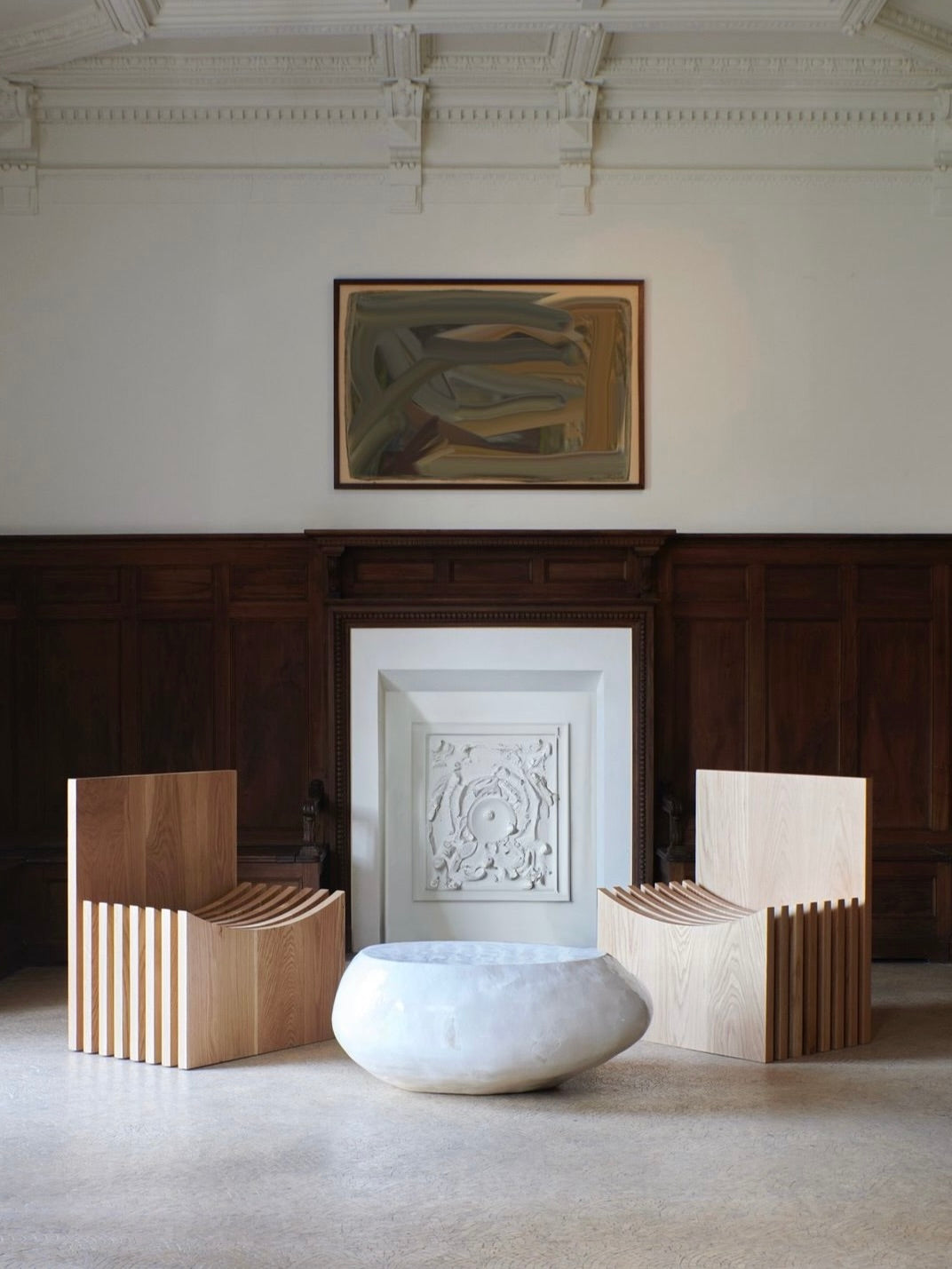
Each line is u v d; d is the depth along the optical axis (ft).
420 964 14.11
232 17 20.11
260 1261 9.77
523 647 22.12
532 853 22.24
